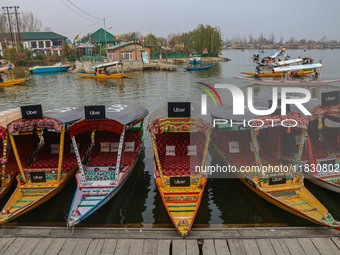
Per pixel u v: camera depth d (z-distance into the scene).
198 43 81.81
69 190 9.71
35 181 9.09
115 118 9.91
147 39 80.38
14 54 61.97
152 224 7.85
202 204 9.04
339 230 7.05
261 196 8.76
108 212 8.60
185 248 6.62
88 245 6.75
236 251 6.51
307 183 9.99
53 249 6.62
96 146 11.03
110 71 50.78
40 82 40.53
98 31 69.31
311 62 39.88
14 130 8.61
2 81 37.94
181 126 9.06
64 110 11.40
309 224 7.76
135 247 6.66
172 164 9.80
